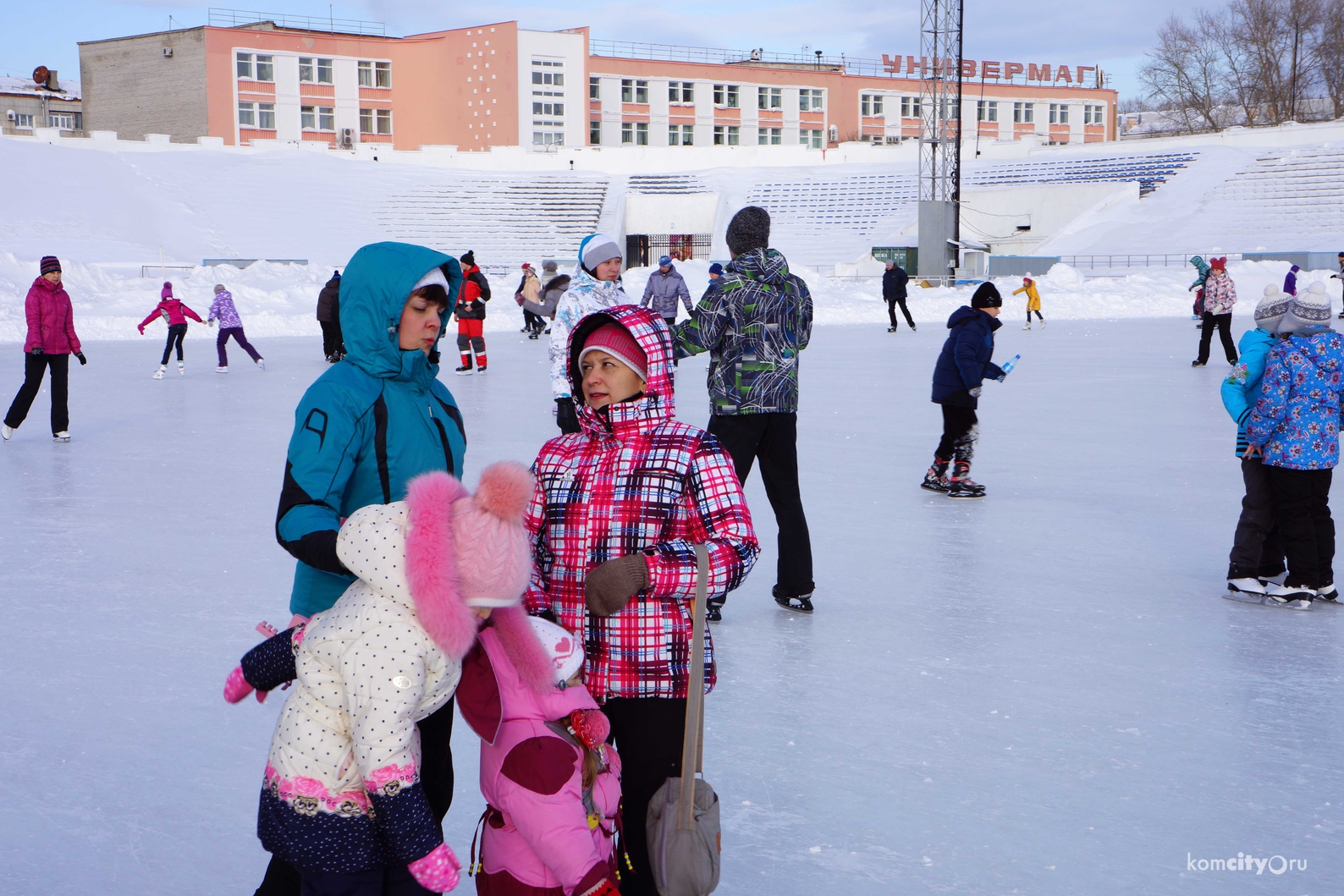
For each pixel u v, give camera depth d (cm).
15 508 795
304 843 217
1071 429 1191
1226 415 1277
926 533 736
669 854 237
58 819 335
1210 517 780
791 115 8419
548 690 235
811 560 564
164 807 344
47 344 1098
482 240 6150
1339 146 5953
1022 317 3362
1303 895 292
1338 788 360
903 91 8762
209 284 3244
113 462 993
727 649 506
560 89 7525
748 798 353
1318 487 571
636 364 260
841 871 307
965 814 341
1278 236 5281
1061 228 6012
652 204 6569
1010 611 565
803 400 1445
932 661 488
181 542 693
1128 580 624
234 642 502
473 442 1057
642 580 239
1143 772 372
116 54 7238
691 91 8069
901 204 6462
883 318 3397
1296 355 557
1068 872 305
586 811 240
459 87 7475
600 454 264
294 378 1723
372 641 208
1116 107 9331
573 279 760
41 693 438
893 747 393
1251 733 407
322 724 214
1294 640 518
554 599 265
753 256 535
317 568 234
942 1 4728
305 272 3641
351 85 7350
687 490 260
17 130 6197
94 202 5375
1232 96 8794
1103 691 450
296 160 6450
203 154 6309
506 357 2150
